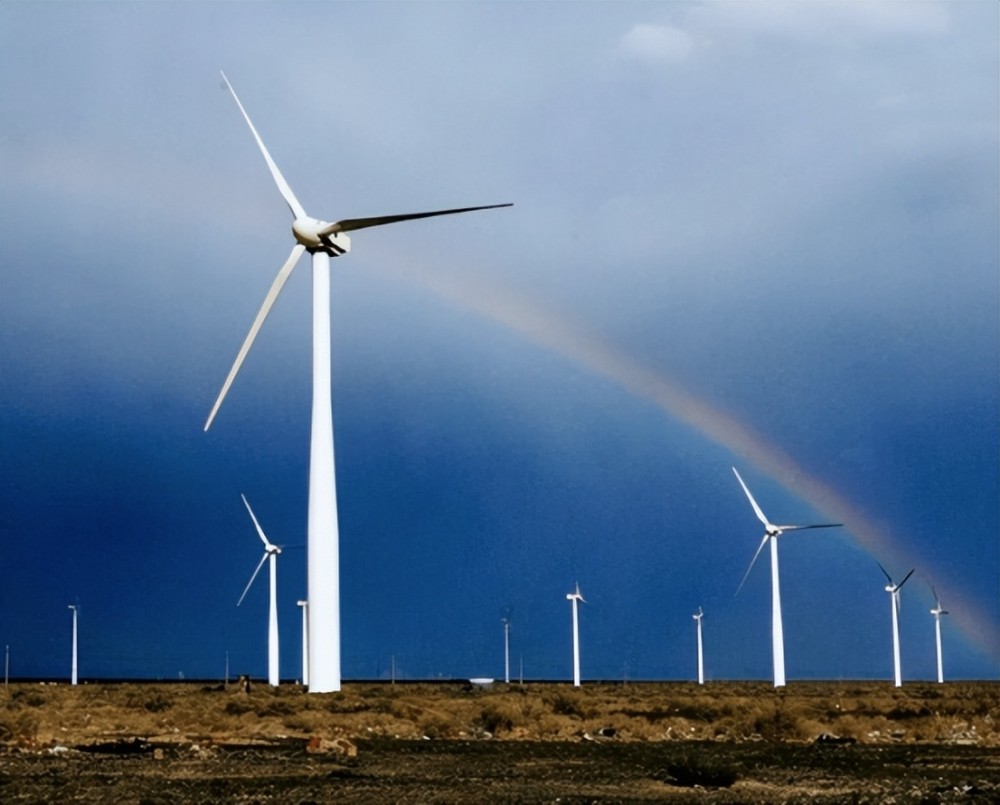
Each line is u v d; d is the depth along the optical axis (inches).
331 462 3695.9
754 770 2149.4
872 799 1663.4
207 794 1672.0
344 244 3833.7
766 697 4744.1
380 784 1845.5
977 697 4576.8
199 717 3068.4
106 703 3607.3
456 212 3796.8
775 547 6038.4
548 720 3159.5
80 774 1903.3
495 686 6781.5
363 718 3080.7
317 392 3713.1
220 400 3782.0
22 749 2337.6
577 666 7362.2
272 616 5964.6
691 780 1921.8
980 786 1866.4
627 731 3063.5
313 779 1898.4
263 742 2591.0
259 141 3892.7
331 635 3683.6
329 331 3762.3
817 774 2085.4
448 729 3011.8
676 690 6269.7
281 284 3814.0
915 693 5526.6
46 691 4810.5
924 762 2305.6
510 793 1737.2
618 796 1713.8
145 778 1870.1
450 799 1642.5
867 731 3038.9
